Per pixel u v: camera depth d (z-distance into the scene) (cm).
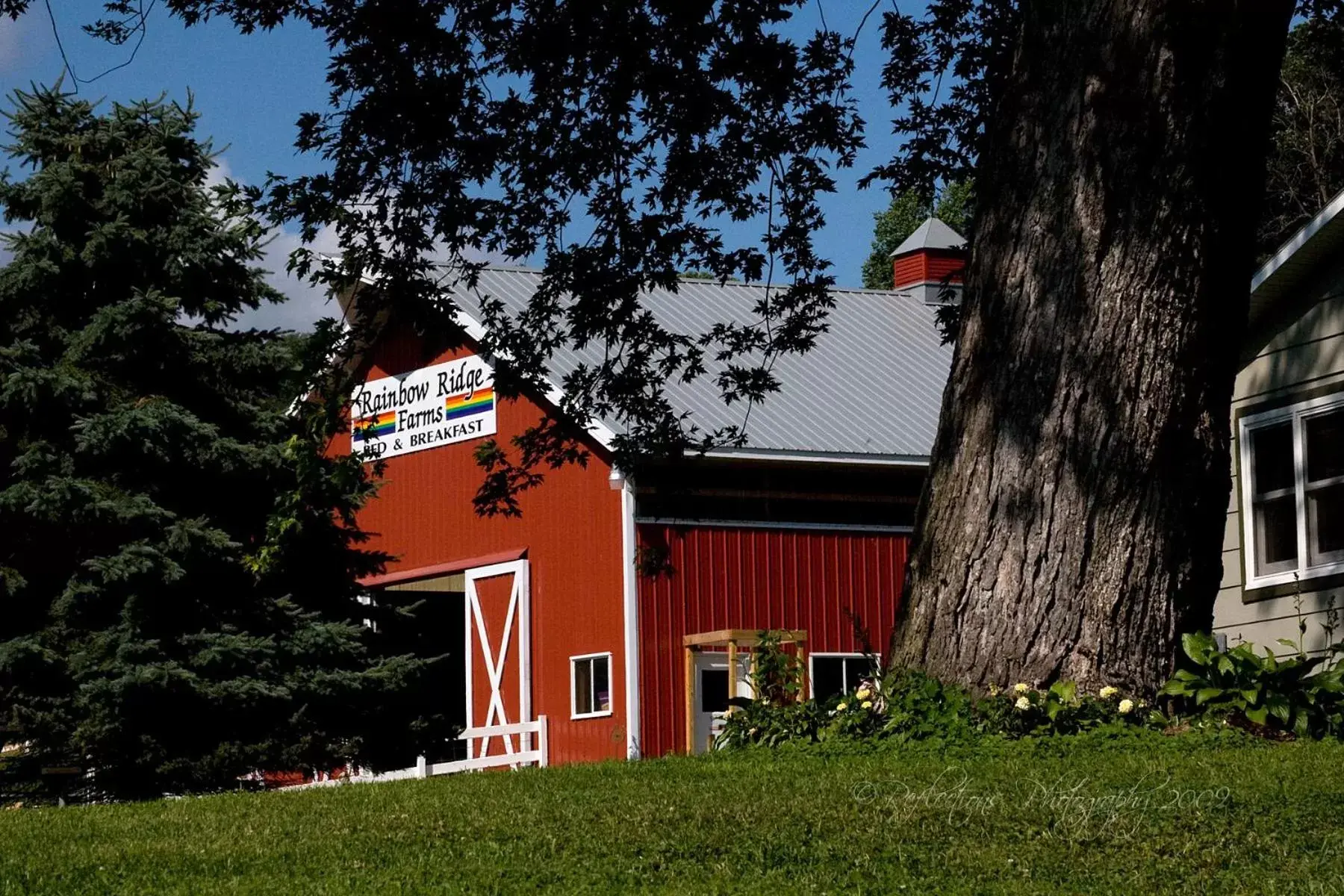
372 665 2452
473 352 3067
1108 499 1296
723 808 1050
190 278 2423
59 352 2438
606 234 1884
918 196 1959
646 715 2675
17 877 936
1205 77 1282
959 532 1344
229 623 2358
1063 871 875
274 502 2281
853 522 2897
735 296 3341
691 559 2753
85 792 2295
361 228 1858
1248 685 1295
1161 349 1292
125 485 2361
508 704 2877
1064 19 1316
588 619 2772
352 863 945
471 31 1744
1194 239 1291
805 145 1847
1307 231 1773
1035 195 1323
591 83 1762
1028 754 1218
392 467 3219
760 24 1725
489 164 1800
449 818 1073
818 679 2806
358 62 1741
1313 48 2342
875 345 3334
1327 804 988
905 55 1888
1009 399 1326
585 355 2902
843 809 1032
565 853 941
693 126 1783
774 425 2878
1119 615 1298
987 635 1323
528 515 2916
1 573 2319
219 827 1117
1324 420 1822
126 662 2252
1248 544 1889
